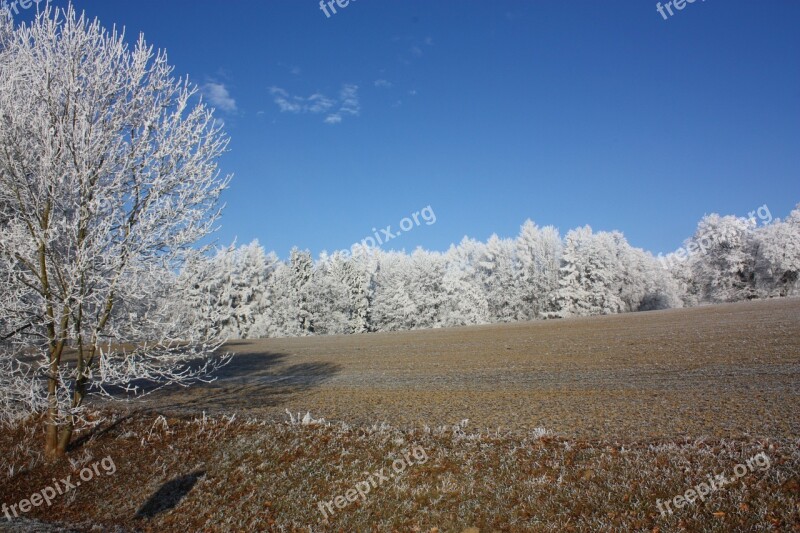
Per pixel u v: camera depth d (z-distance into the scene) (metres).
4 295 11.35
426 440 11.73
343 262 80.44
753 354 22.14
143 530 9.84
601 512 8.05
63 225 11.30
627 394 16.23
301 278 79.69
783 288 64.31
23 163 11.27
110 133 12.23
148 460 12.38
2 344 12.45
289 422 14.24
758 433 10.70
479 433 12.10
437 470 10.23
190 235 12.84
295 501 10.08
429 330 60.34
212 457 12.16
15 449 12.98
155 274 12.39
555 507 8.43
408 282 78.81
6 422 13.80
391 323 78.12
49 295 11.70
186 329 12.90
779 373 17.59
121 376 12.36
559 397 16.59
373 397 19.12
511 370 24.17
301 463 11.35
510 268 77.81
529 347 33.44
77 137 11.78
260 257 76.31
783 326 30.62
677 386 16.91
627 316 52.62
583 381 19.48
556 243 78.19
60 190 11.67
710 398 14.65
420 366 28.48
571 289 72.69
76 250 11.36
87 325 12.26
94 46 12.75
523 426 12.92
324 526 9.23
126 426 14.32
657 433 11.38
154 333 12.65
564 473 9.29
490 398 17.31
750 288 66.62
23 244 11.34
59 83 12.28
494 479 9.55
